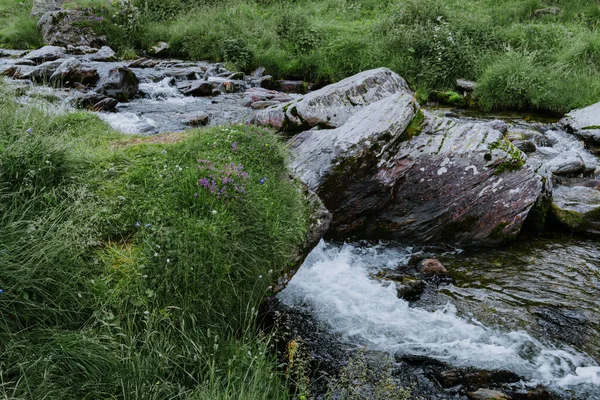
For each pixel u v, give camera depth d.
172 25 19.72
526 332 4.75
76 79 12.01
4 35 18.39
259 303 4.25
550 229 7.05
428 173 6.64
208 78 14.41
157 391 3.15
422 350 4.43
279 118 9.66
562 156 9.01
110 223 4.11
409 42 15.23
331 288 5.44
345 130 6.98
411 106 7.10
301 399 3.41
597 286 5.59
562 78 13.29
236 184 4.53
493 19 17.17
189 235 3.98
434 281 5.68
